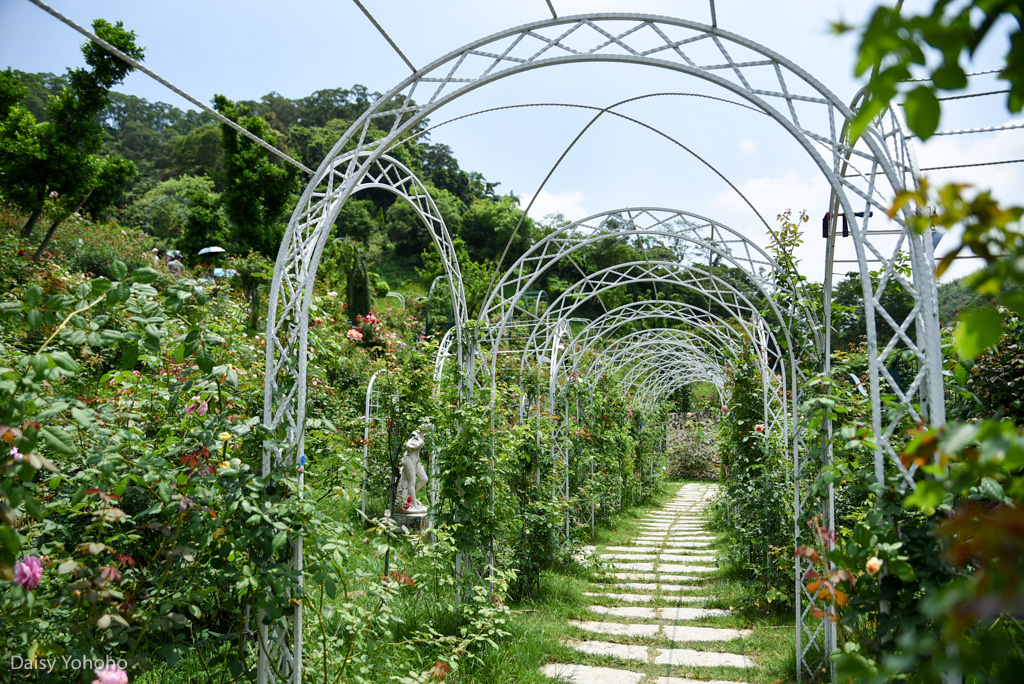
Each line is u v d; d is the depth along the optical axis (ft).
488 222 99.04
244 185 60.75
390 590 10.94
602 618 19.19
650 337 43.47
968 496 7.11
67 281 21.30
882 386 13.70
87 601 7.41
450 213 105.70
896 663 2.84
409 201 14.66
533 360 31.68
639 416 48.01
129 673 8.90
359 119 10.26
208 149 134.51
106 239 43.55
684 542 32.48
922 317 8.45
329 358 11.50
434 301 56.54
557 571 24.40
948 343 9.70
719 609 20.35
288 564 8.48
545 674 14.38
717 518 35.63
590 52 9.76
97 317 7.84
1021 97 2.79
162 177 136.56
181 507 7.60
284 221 66.18
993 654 2.65
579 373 33.40
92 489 7.69
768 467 20.11
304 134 123.03
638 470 48.08
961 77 2.60
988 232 2.83
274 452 9.09
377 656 11.90
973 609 2.38
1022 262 2.65
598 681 14.16
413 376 22.45
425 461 28.68
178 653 7.80
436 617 15.55
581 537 29.84
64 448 6.66
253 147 61.41
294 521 8.51
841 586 8.63
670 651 16.25
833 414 11.89
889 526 7.88
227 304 15.20
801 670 14.23
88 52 33.73
